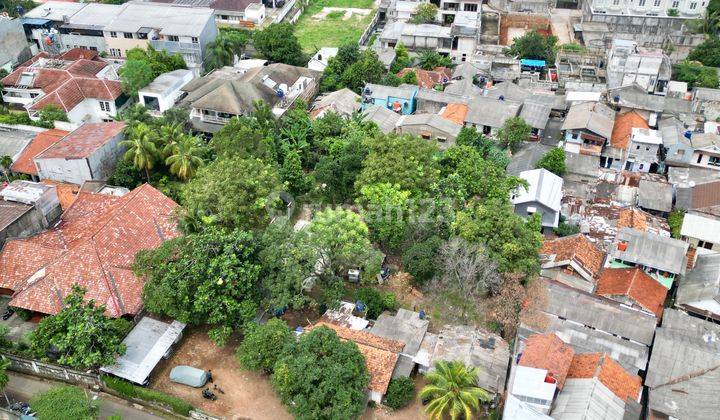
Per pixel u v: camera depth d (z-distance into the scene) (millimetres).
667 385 50812
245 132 74875
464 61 118250
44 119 85562
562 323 56656
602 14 123875
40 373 52688
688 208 74250
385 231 63406
